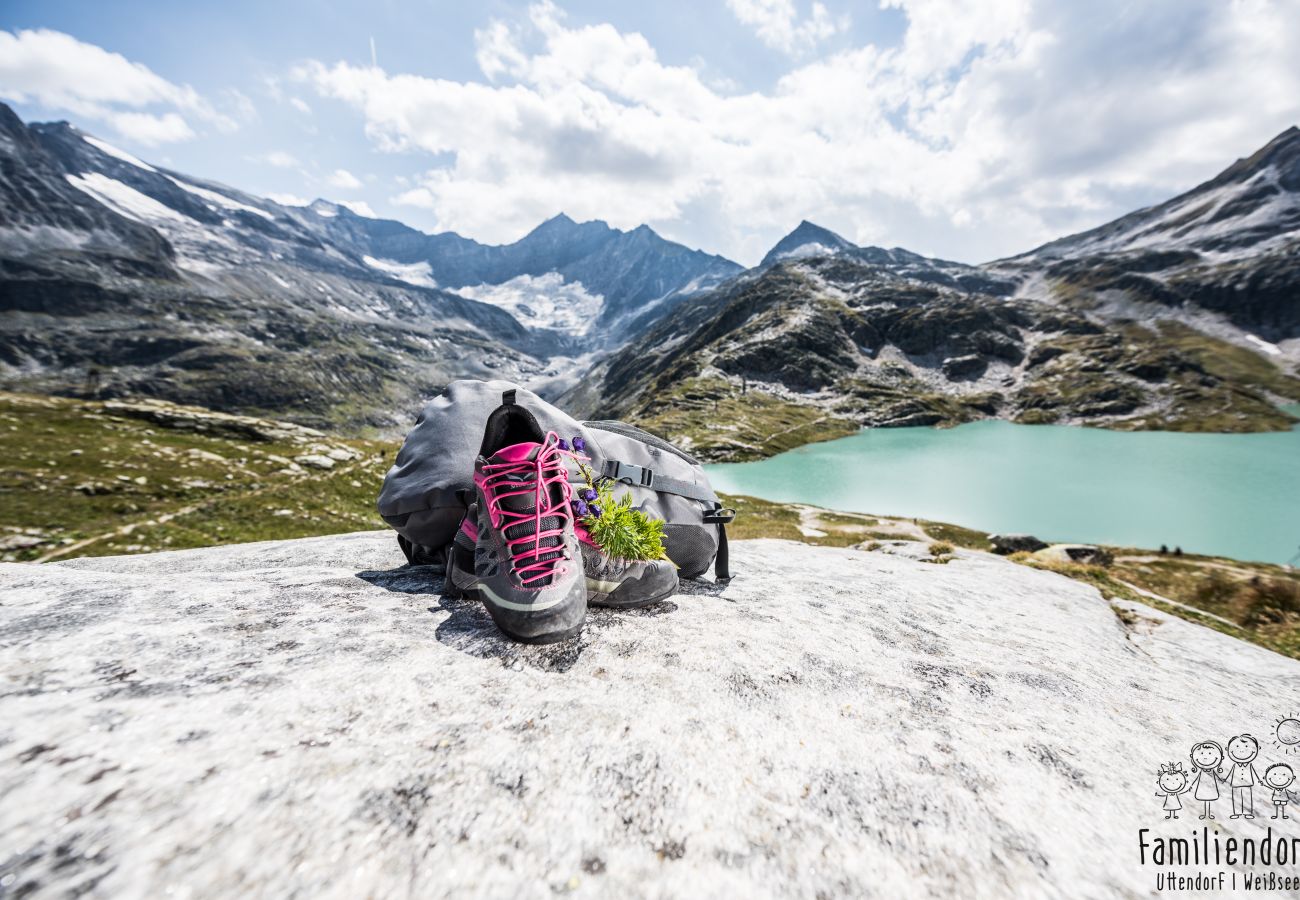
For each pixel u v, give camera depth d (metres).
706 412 166.75
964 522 88.25
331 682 1.98
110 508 45.22
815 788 1.78
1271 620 24.67
